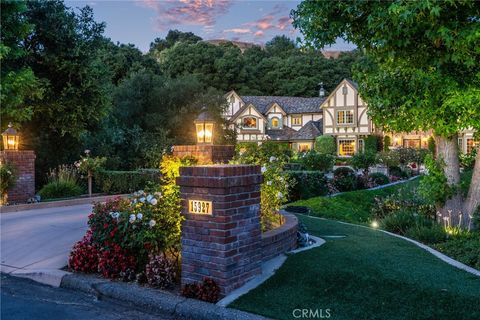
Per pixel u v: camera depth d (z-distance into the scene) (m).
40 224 7.71
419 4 5.20
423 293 3.81
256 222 4.45
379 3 6.06
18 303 4.21
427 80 7.59
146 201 4.90
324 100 43.69
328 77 52.84
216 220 4.05
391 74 8.91
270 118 43.25
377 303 3.68
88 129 16.27
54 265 5.26
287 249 5.53
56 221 8.03
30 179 10.66
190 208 4.24
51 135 15.17
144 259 4.76
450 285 4.05
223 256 4.00
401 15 5.33
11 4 11.55
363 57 9.02
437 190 9.13
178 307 3.88
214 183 4.03
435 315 3.43
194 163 6.66
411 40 6.49
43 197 11.62
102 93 15.02
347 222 9.47
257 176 4.43
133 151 18.73
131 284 4.52
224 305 3.81
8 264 5.39
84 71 14.22
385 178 19.72
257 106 44.56
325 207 11.65
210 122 7.62
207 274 4.11
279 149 8.47
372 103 9.64
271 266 4.76
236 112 43.06
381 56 7.45
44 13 13.98
